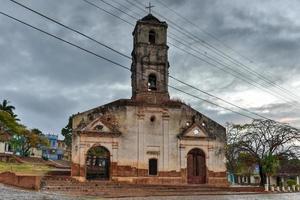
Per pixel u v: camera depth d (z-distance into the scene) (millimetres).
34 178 30531
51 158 99812
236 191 39062
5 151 80688
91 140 40062
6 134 71750
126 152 40844
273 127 45125
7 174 33562
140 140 41594
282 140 44812
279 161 46750
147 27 44219
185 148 42844
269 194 38469
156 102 43000
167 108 43219
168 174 41656
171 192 34594
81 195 29656
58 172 43656
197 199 28750
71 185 34500
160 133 42438
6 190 28219
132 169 40625
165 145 42281
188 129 43219
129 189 34812
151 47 43906
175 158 42312
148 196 31156
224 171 43625
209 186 39844
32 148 89000
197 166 43531
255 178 65000
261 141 45125
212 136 43938
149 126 42281
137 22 44062
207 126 44312
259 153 45156
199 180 43125
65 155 105562
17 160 64250
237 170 59062
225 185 43094
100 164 51094
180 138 42812
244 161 50281
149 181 40875
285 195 38000
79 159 39156
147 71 43344
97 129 40500
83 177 38844
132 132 41531
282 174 60438
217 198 30203
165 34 44562
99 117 40781
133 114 42031
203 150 43469
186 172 42312
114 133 40656
